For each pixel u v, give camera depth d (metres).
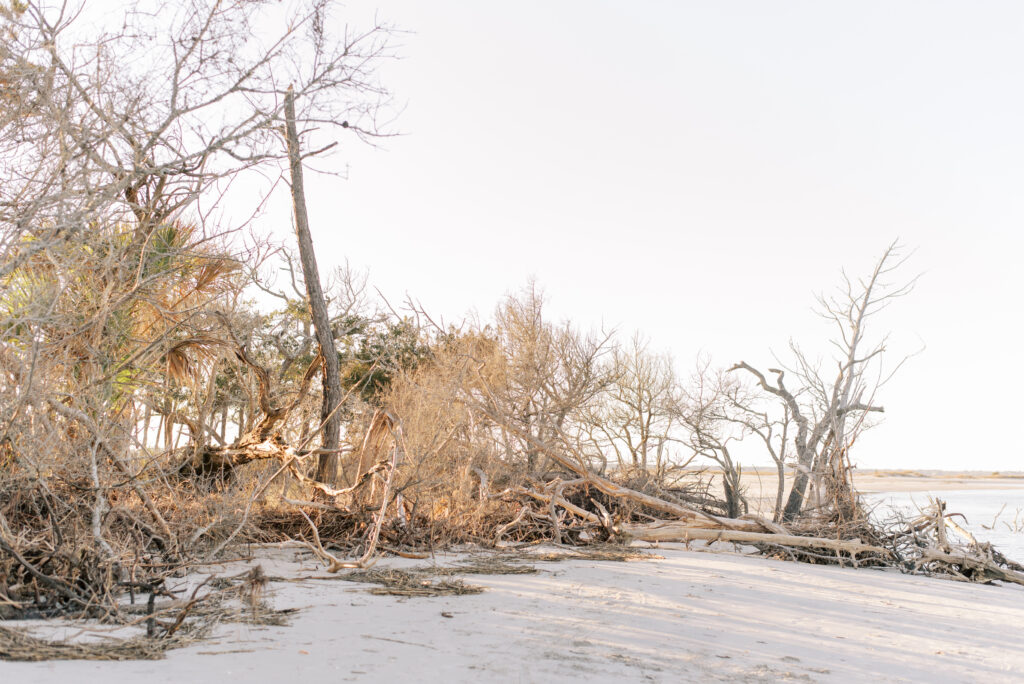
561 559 13.24
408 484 13.30
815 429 26.94
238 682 4.66
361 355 24.09
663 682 5.32
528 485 18.75
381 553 12.46
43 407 8.63
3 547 6.54
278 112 7.13
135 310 11.28
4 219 6.50
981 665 6.88
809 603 9.95
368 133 7.46
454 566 11.50
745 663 6.16
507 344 23.88
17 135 6.86
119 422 10.14
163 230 9.30
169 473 10.37
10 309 7.95
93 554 7.15
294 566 10.53
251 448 13.74
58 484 8.27
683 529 17.36
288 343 19.52
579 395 24.20
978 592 13.28
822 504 17.80
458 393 18.64
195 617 6.74
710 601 9.38
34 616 6.44
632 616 7.95
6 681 4.29
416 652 5.79
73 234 6.79
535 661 5.68
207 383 16.05
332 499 14.34
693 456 27.36
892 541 16.56
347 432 19.98
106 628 6.09
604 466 22.00
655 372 29.20
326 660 5.39
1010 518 35.16
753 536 16.59
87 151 6.64
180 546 9.00
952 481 99.06
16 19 6.81
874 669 6.36
